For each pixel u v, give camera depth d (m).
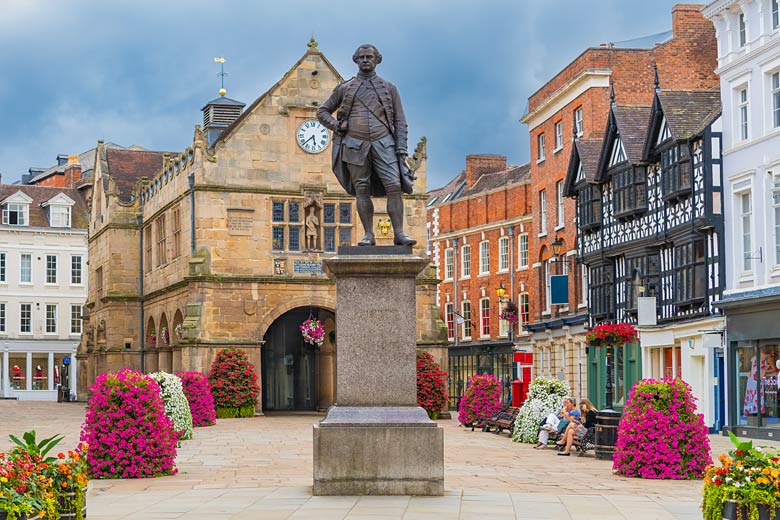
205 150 40.62
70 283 75.81
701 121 35.59
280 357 43.81
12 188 76.69
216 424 35.19
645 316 37.41
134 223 50.44
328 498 14.26
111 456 18.34
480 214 62.50
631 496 15.53
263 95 41.34
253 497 14.88
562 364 49.75
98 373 51.88
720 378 33.22
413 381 14.64
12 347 73.69
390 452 14.49
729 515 11.74
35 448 12.85
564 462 21.62
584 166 43.78
